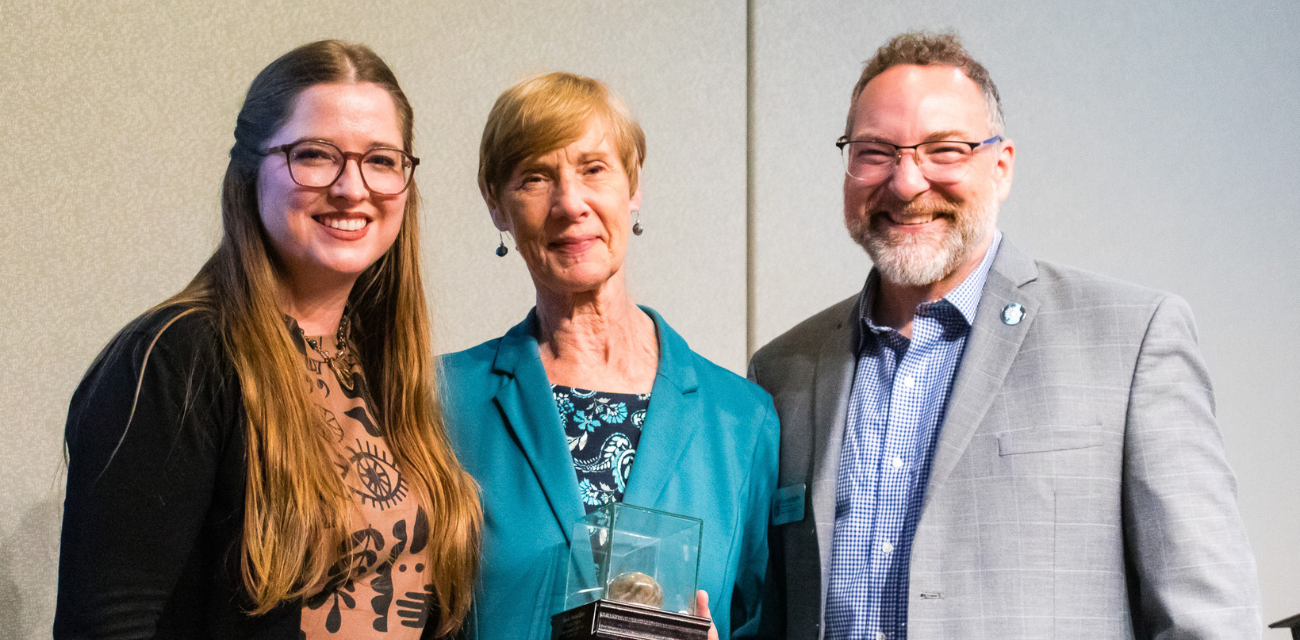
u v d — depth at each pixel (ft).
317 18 7.63
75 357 6.83
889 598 5.40
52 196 6.90
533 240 5.43
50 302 6.82
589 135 5.40
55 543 6.66
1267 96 9.18
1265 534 8.59
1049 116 8.86
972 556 5.23
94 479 3.73
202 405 3.99
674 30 8.54
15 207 6.82
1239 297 8.87
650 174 8.32
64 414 6.75
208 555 4.04
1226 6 9.27
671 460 5.43
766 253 8.50
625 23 8.41
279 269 4.50
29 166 6.88
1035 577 5.12
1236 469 8.66
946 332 5.90
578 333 5.68
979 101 5.89
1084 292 5.67
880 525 5.56
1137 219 8.83
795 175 8.65
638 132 5.60
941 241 5.71
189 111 7.25
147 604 3.73
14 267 6.77
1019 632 5.05
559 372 5.71
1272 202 9.04
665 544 4.98
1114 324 5.48
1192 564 4.92
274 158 4.33
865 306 6.08
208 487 3.97
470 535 4.87
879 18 8.94
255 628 4.01
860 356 6.09
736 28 8.71
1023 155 8.77
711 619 5.15
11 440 6.63
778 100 8.70
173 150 7.20
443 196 7.77
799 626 5.61
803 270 8.56
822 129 8.75
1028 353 5.53
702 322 8.29
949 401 5.57
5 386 6.66
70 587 3.67
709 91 8.56
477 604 5.12
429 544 4.58
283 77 4.42
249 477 4.03
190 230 7.17
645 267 8.21
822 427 5.88
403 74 7.80
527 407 5.49
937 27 8.91
